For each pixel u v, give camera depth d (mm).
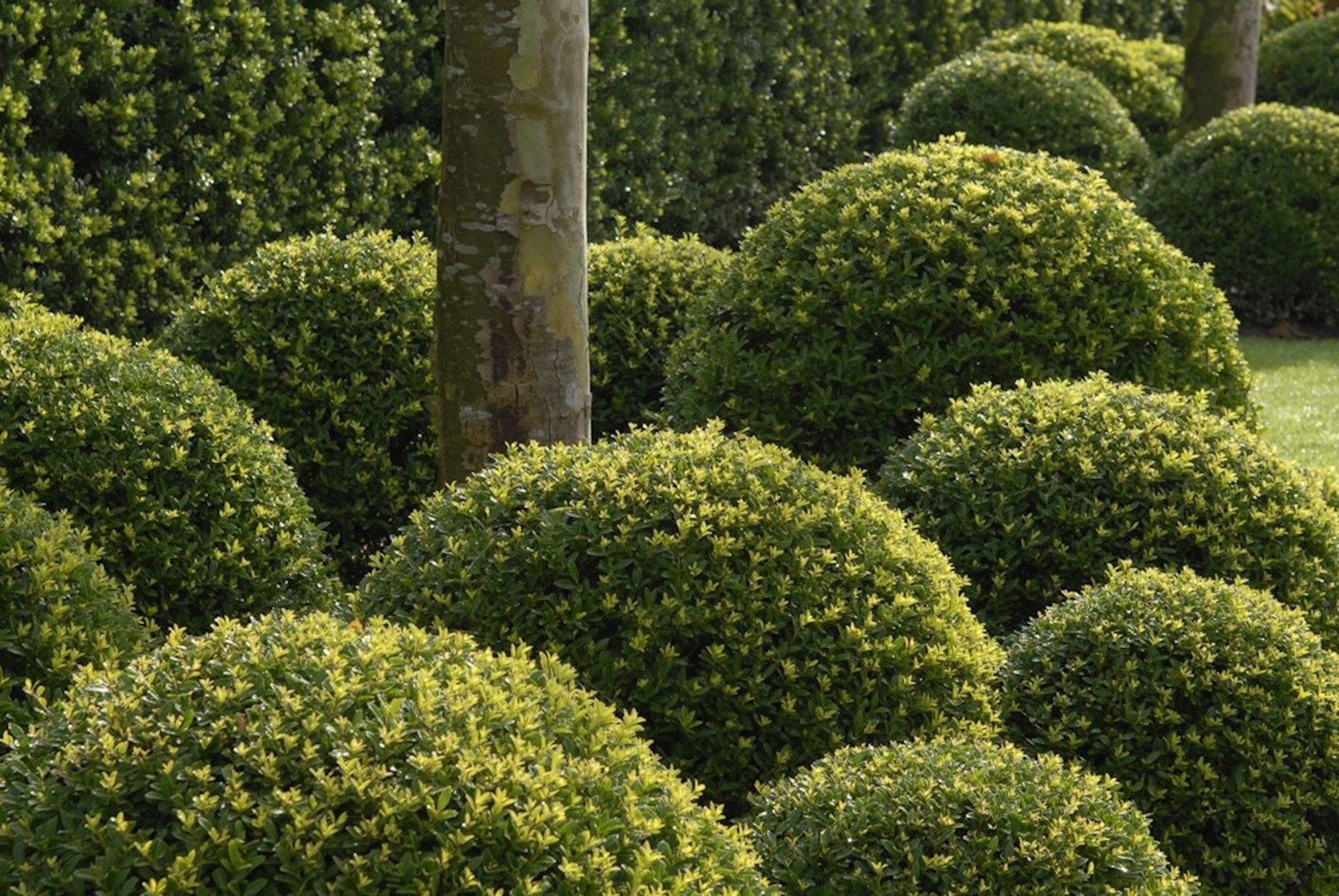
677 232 17516
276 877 3621
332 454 8594
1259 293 17781
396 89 13078
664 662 5320
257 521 6934
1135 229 8492
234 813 3684
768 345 8109
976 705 5605
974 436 7031
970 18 21469
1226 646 5844
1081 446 6859
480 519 5730
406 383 8695
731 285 8438
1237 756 5734
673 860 3916
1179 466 6785
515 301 7141
